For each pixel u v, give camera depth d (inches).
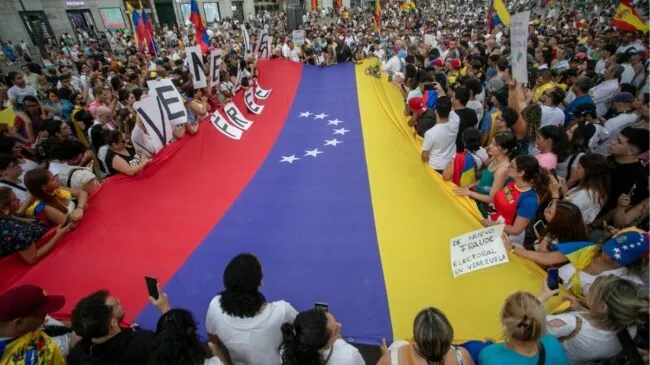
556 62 439.5
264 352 95.9
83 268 135.9
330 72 494.6
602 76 350.6
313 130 294.5
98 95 314.7
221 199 192.7
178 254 153.3
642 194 150.2
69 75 394.6
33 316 88.0
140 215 164.4
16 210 128.8
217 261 152.6
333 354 88.1
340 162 234.7
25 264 127.2
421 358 82.2
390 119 308.5
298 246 160.6
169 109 205.8
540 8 1534.2
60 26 1013.2
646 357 87.4
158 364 77.7
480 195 161.6
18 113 257.9
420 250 150.9
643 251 98.9
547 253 127.1
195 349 82.0
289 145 266.1
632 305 86.4
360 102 359.3
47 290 126.0
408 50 526.6
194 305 133.6
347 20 1519.4
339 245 159.3
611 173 157.6
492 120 233.6
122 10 1167.0
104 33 1042.7
